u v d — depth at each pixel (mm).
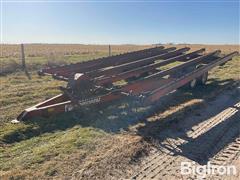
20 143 8570
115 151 7902
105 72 12422
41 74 12336
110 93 10633
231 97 13156
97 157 7605
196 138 9008
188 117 10648
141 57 16484
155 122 10055
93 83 10836
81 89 10594
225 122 10273
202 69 13500
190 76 12375
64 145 8242
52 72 12750
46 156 7664
